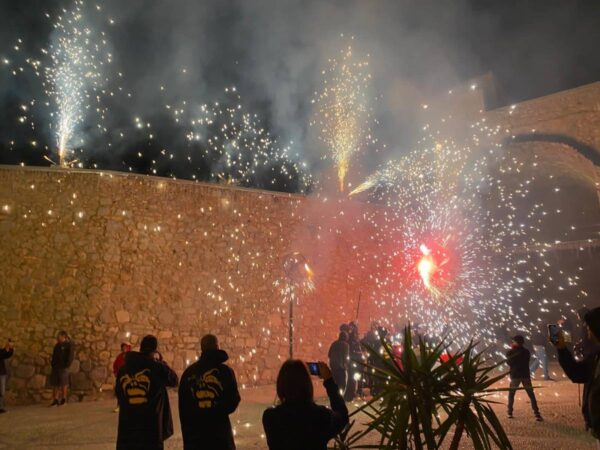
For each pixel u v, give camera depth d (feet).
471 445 20.72
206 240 42.55
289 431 9.33
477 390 11.42
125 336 38.40
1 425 28.07
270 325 44.09
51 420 29.40
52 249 38.09
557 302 53.67
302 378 9.77
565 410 28.50
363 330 49.03
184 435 13.47
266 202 45.93
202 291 41.68
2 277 37.04
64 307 37.55
